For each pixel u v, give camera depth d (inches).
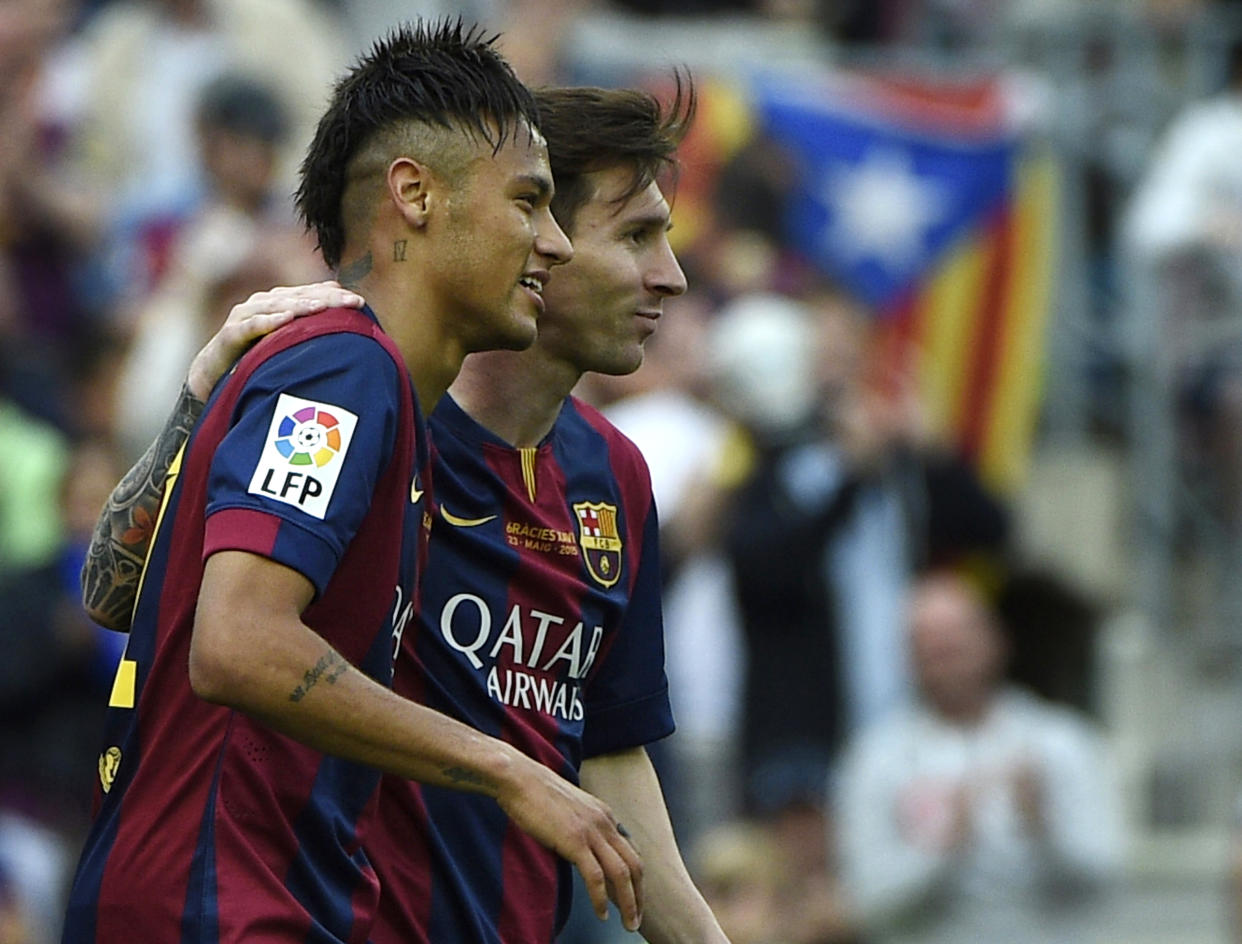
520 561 450.9
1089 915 941.2
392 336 395.2
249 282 914.7
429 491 417.7
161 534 394.9
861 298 1146.0
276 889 380.2
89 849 395.2
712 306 1067.3
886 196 1156.5
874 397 1068.5
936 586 978.1
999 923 930.7
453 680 444.5
